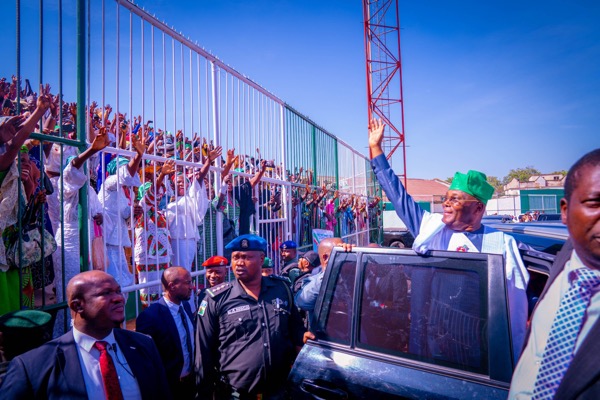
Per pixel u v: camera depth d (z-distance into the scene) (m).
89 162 4.10
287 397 2.29
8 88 3.98
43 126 3.64
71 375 2.02
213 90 5.16
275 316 2.98
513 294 2.31
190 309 3.61
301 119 8.30
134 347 2.31
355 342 2.19
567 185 1.12
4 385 1.93
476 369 1.84
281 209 7.14
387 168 3.04
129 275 3.84
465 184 2.55
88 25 3.39
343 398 2.05
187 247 4.48
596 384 0.98
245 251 2.98
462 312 1.96
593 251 1.05
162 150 4.52
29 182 3.04
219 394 2.94
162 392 2.35
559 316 1.10
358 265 2.32
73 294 2.14
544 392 1.07
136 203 4.21
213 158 4.71
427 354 1.98
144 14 3.90
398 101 21.25
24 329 2.15
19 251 2.72
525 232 3.12
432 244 2.75
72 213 3.33
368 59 21.16
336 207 10.43
